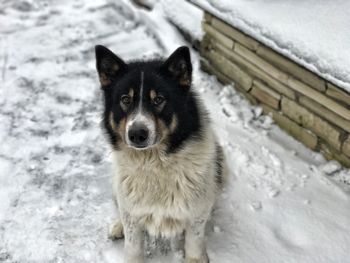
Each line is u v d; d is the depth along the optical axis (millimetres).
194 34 1589
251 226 1040
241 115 1365
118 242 1016
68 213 1082
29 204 1103
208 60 1556
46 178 1180
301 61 1070
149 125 778
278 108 1304
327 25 1099
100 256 983
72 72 1593
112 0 2031
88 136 1321
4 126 1346
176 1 1752
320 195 1106
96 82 1546
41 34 1803
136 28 1851
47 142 1297
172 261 979
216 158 945
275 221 1051
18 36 1786
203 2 1393
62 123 1368
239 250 985
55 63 1636
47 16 1933
